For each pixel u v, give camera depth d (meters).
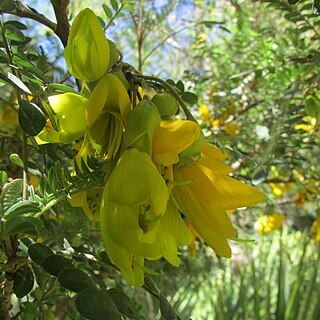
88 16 0.14
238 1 0.36
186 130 0.13
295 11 0.26
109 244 0.12
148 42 0.42
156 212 0.12
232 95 0.35
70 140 0.14
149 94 0.15
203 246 0.39
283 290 0.60
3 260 0.15
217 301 0.62
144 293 0.35
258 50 0.35
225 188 0.14
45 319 0.18
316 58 0.26
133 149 0.13
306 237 0.70
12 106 0.21
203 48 0.39
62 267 0.13
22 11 0.17
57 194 0.13
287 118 0.27
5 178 0.14
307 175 0.36
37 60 0.22
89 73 0.14
